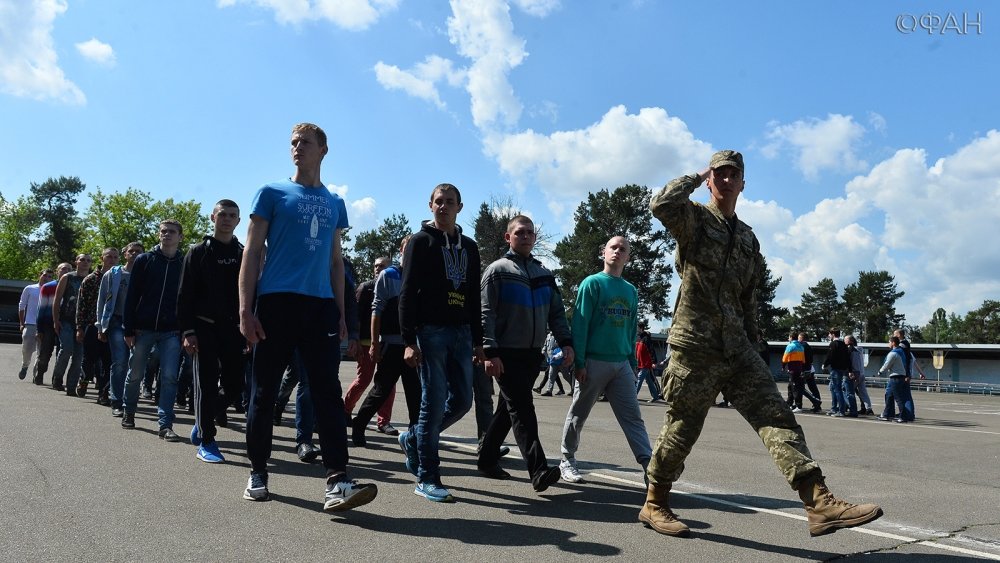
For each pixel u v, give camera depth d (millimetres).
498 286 5078
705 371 3895
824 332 101438
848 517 3369
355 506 3945
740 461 7137
